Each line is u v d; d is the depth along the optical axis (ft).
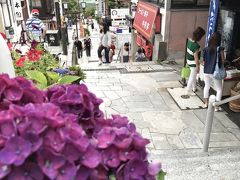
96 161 3.81
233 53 25.89
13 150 3.45
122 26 92.38
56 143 3.68
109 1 119.75
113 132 4.16
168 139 19.33
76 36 90.84
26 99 4.52
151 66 36.63
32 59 15.38
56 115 4.01
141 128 20.72
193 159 14.66
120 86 28.78
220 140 19.07
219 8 25.11
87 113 4.70
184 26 39.34
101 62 41.01
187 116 22.43
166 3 38.09
